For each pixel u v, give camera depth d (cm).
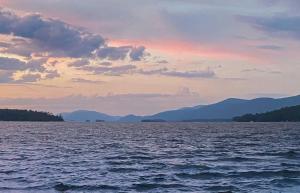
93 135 13225
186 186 3353
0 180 3606
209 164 4925
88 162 5084
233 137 11831
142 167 4616
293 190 3189
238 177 3847
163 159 5538
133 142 9544
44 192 3073
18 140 10150
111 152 6662
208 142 9512
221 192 3080
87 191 3125
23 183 3456
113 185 3381
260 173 4066
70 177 3825
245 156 5972
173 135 13312
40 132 15225
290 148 7581
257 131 16138
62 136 12356
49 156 5881
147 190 3178
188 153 6494
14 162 5072
